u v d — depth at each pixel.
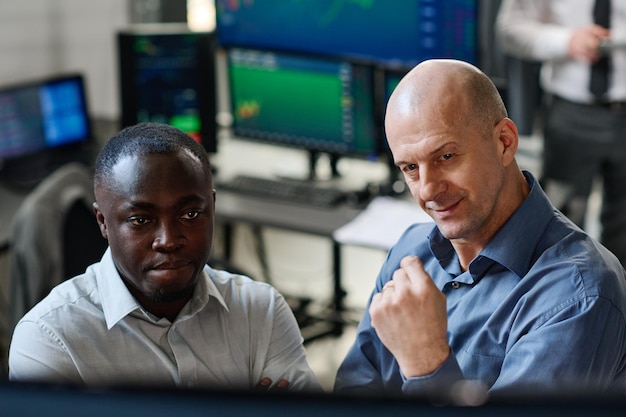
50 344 1.33
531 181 1.58
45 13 4.36
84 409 0.50
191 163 1.27
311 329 3.90
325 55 3.56
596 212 4.66
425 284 1.28
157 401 0.49
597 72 3.61
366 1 3.48
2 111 3.87
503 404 0.48
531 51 3.72
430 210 1.48
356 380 1.69
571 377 1.41
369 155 3.61
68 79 4.04
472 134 1.44
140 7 4.77
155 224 1.26
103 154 1.30
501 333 1.51
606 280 1.46
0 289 3.92
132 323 1.37
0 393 0.50
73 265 2.76
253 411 0.49
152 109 3.75
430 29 3.43
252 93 3.78
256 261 4.48
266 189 3.57
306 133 3.71
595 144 3.70
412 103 1.44
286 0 3.60
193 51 3.71
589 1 3.62
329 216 3.39
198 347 1.40
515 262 1.52
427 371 1.28
